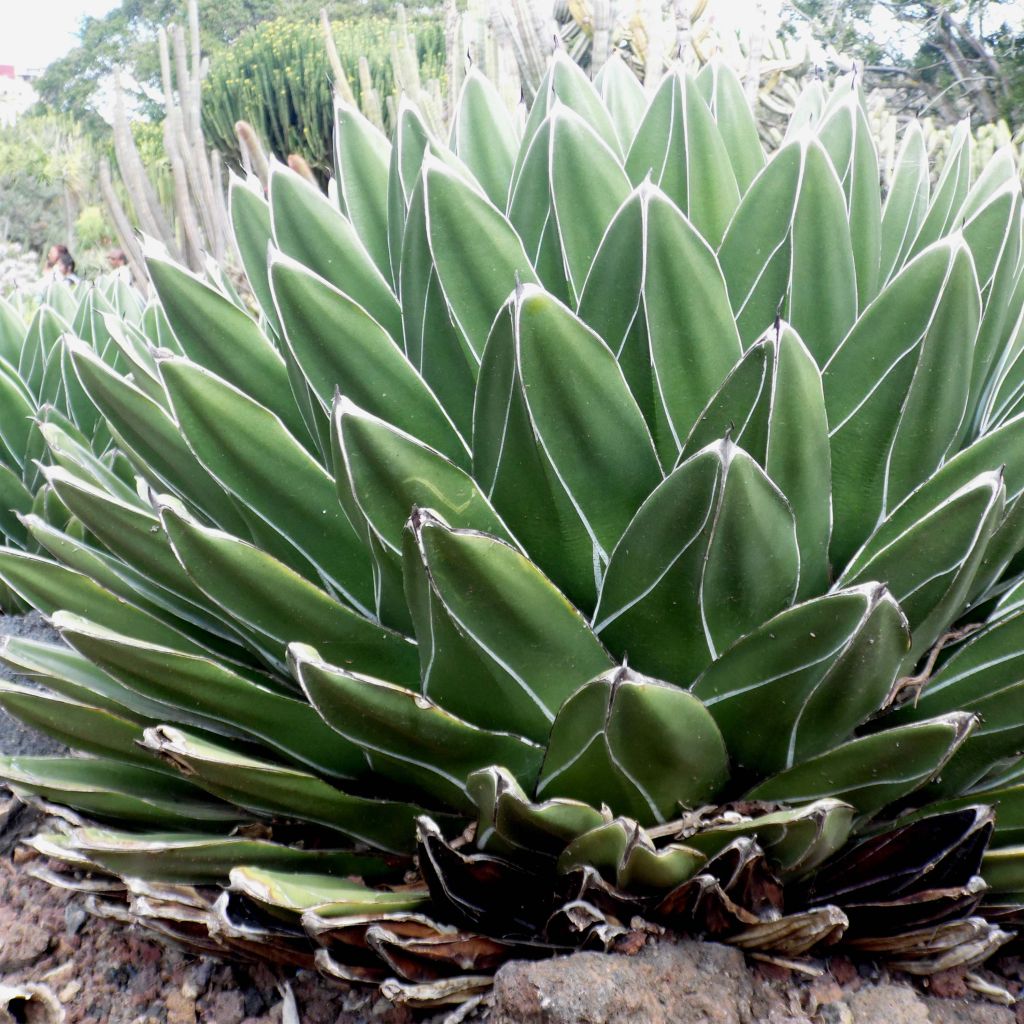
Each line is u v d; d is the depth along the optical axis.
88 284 1.23
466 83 0.67
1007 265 0.56
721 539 0.48
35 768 0.59
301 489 0.57
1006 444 0.51
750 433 0.50
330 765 0.56
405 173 0.61
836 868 0.53
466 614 0.49
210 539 0.52
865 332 0.52
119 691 0.61
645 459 0.51
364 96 2.46
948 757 0.48
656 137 0.62
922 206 0.66
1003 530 0.53
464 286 0.55
